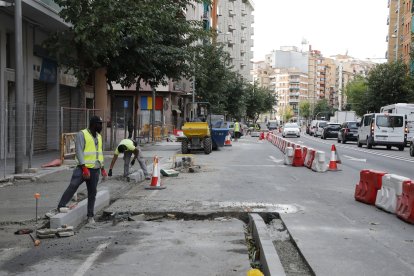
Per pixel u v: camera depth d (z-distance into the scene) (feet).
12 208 30.73
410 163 69.67
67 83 79.41
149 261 20.06
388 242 22.94
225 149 98.78
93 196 28.14
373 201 33.32
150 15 60.70
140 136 107.04
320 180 47.19
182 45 82.53
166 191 39.27
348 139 132.77
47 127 57.93
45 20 62.95
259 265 20.76
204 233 25.18
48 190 38.06
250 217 28.78
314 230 25.23
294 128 189.78
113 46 59.21
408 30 211.00
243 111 232.53
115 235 24.66
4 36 58.70
